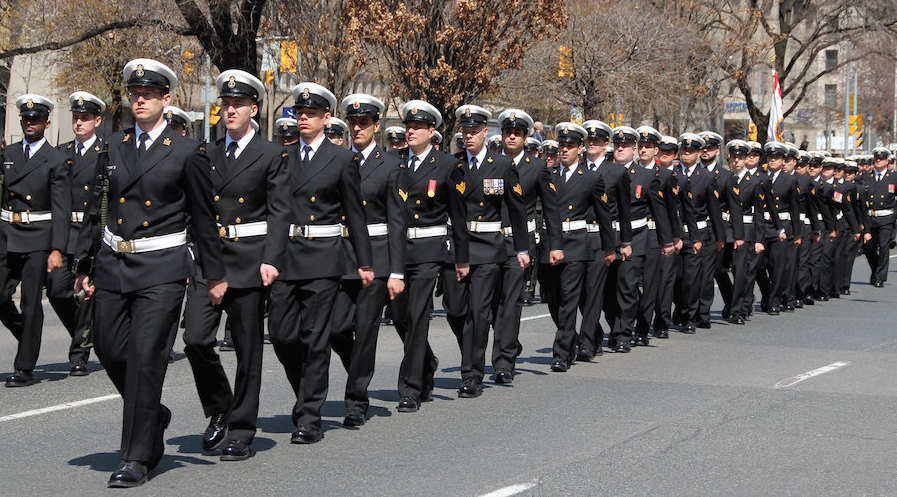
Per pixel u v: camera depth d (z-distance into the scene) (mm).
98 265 16281
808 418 20906
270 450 18047
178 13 55625
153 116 16219
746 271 37688
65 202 23938
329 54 61062
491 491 15688
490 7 56125
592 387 24109
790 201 40625
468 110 23125
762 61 84375
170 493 15492
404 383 21484
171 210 16125
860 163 51656
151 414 15945
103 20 61406
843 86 166375
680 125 87562
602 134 28094
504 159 23344
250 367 17359
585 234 26625
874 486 16234
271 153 17281
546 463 17328
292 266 18453
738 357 28781
